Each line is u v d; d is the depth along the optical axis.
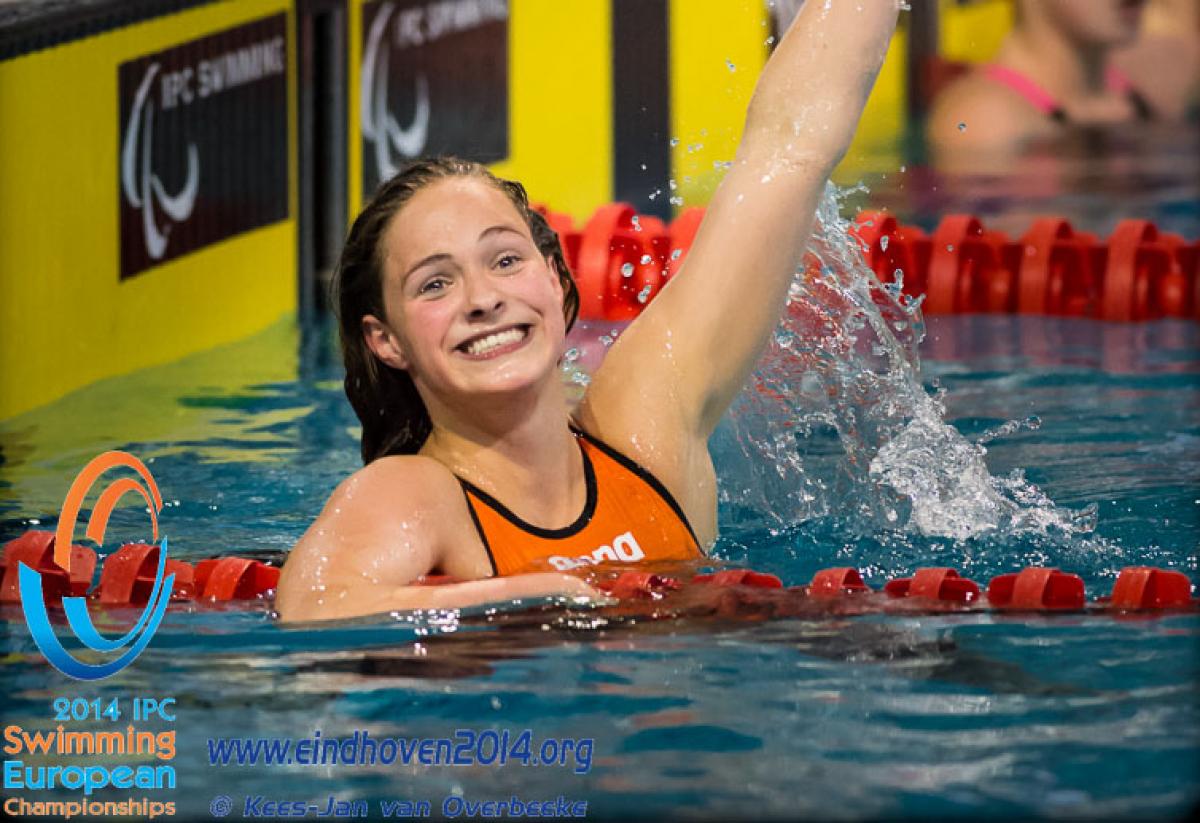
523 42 26.89
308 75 22.52
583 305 21.22
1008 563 10.79
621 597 9.35
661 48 29.75
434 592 9.12
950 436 13.12
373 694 7.96
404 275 9.70
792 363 13.73
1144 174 30.67
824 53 11.19
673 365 10.79
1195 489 12.80
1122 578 9.47
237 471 14.19
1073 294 22.31
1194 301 21.38
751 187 11.01
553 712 7.66
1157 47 32.34
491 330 9.58
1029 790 6.62
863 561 10.92
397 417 10.46
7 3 17.61
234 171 21.09
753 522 12.10
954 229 22.52
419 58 24.59
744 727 7.41
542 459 10.00
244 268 21.36
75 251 18.05
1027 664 8.27
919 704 7.70
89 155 18.28
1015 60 33.53
